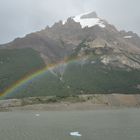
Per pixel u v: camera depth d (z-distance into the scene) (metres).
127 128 110.00
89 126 117.88
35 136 92.00
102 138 86.06
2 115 189.25
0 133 99.69
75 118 156.62
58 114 189.75
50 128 112.56
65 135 93.12
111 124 124.75
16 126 121.31
